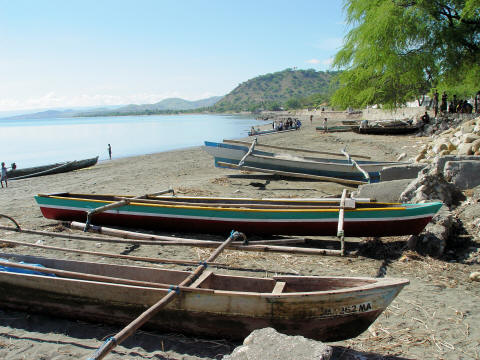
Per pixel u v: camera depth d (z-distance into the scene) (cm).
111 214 874
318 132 3819
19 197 1434
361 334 461
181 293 438
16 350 437
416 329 468
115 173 1983
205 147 1588
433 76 2025
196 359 415
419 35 1894
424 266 647
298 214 768
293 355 318
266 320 423
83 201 883
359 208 751
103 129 9050
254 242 705
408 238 743
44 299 499
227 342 446
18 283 503
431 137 2416
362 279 435
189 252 745
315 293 405
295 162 1416
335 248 762
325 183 1430
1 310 530
